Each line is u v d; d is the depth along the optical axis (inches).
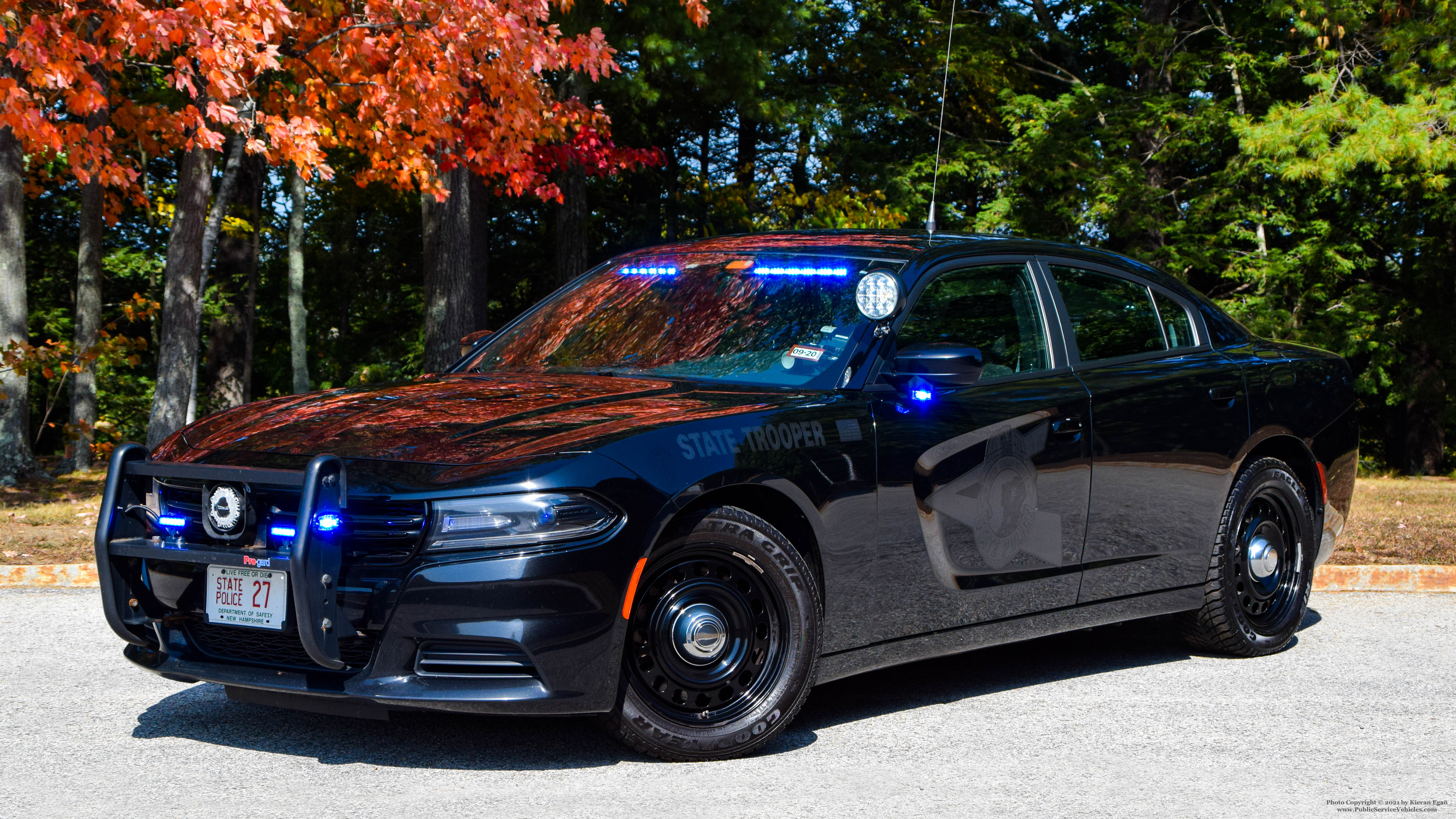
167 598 155.1
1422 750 169.0
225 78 351.9
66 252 1255.5
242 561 146.6
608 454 148.9
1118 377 207.5
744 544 157.8
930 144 989.2
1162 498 210.7
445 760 157.5
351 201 987.9
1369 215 951.0
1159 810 142.4
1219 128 855.1
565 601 143.5
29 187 600.1
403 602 141.6
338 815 136.5
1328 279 932.6
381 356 1373.0
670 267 209.8
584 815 137.1
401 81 402.3
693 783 149.5
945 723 180.5
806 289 191.2
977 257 199.9
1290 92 886.4
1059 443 193.8
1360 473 1062.4
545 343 202.2
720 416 160.2
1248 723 182.1
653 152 542.9
